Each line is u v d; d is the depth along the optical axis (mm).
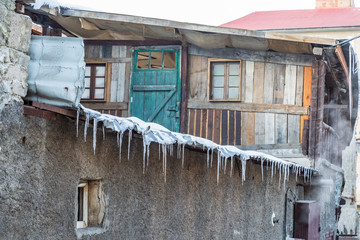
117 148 6809
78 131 6062
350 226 22344
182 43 12648
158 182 7742
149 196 7527
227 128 12641
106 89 12875
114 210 6781
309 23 21750
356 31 20969
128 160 7062
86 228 6418
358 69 13820
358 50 20828
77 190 6141
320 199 14367
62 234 5863
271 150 12508
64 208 5898
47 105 5492
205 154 9070
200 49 12812
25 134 5340
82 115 5828
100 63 12930
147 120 12703
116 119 6125
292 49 12281
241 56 12727
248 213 10594
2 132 5082
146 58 12922
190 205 8602
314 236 13211
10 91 5203
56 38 5711
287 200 12617
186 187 8477
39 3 9164
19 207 5281
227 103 12680
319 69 12195
